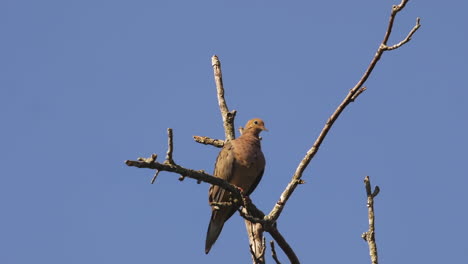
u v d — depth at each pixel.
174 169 9.21
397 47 10.30
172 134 8.96
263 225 10.41
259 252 11.06
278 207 10.84
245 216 10.23
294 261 10.83
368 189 9.97
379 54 10.41
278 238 10.60
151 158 8.88
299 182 11.05
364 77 10.62
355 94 10.74
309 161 11.16
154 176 9.15
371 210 9.86
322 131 11.03
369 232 9.72
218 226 14.23
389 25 10.30
